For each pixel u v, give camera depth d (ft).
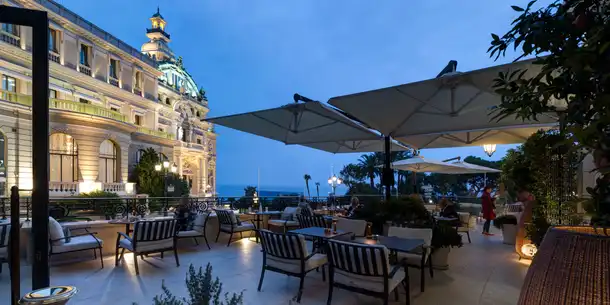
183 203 26.22
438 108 15.84
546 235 3.03
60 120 62.75
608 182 3.05
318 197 45.91
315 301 13.88
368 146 30.99
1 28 57.11
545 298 2.69
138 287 15.52
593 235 2.59
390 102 15.67
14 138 58.29
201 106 127.75
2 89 57.00
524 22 3.55
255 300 13.98
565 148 3.80
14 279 7.92
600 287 2.40
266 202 41.68
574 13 3.24
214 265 19.52
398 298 14.23
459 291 15.08
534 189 19.62
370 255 11.88
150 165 81.97
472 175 96.58
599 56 2.78
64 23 67.36
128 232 22.26
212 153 139.33
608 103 2.77
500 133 24.77
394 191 65.62
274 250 14.66
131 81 87.30
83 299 14.03
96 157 68.44
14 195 8.00
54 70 65.16
